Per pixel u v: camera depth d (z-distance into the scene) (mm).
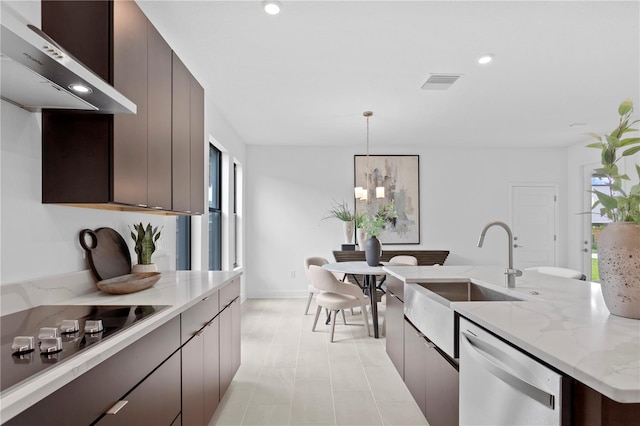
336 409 2211
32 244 1516
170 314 1382
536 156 5945
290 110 3986
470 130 4867
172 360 1443
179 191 2260
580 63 2822
